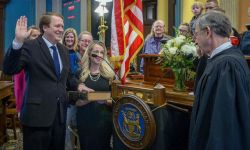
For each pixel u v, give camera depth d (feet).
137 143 7.13
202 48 5.89
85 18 27.96
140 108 6.95
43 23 8.41
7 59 7.82
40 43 8.30
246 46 7.52
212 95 5.42
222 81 5.26
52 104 8.11
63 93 8.43
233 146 5.08
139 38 8.82
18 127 18.42
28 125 7.96
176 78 7.23
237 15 16.14
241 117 5.16
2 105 15.56
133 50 8.76
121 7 8.68
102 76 9.47
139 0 8.87
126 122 7.38
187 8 18.79
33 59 8.06
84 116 9.22
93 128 9.18
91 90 8.81
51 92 8.13
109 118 9.23
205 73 5.69
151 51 13.53
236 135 5.13
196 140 5.49
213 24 5.60
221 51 5.63
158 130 6.84
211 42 5.69
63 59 8.66
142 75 9.96
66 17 30.71
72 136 10.82
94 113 9.18
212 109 5.38
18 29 7.70
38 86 8.08
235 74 5.27
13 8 29.50
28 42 8.20
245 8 15.85
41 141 8.06
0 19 29.09
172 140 7.07
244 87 5.27
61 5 31.35
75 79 9.25
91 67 9.62
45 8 30.73
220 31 5.59
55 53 8.50
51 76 8.20
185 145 7.36
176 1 19.84
